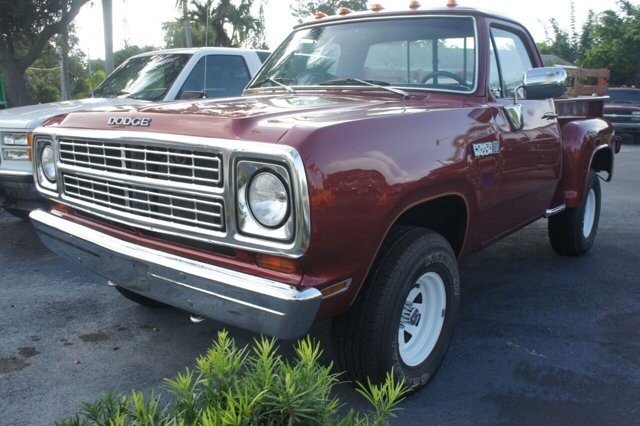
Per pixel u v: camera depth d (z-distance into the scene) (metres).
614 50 29.20
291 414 1.72
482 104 3.82
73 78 43.06
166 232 2.98
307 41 4.70
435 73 4.05
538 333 4.25
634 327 4.37
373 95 3.95
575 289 5.16
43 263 5.77
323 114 3.01
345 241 2.70
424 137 3.14
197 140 2.77
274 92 4.35
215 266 2.83
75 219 3.65
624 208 8.57
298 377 1.82
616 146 6.28
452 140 3.33
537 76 3.92
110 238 3.30
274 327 2.63
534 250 6.38
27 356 3.84
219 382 1.87
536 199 4.60
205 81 7.46
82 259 3.54
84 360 3.79
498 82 4.19
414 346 3.37
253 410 1.72
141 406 1.76
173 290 2.97
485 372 3.67
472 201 3.58
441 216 3.70
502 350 3.97
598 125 5.79
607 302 4.86
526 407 3.28
